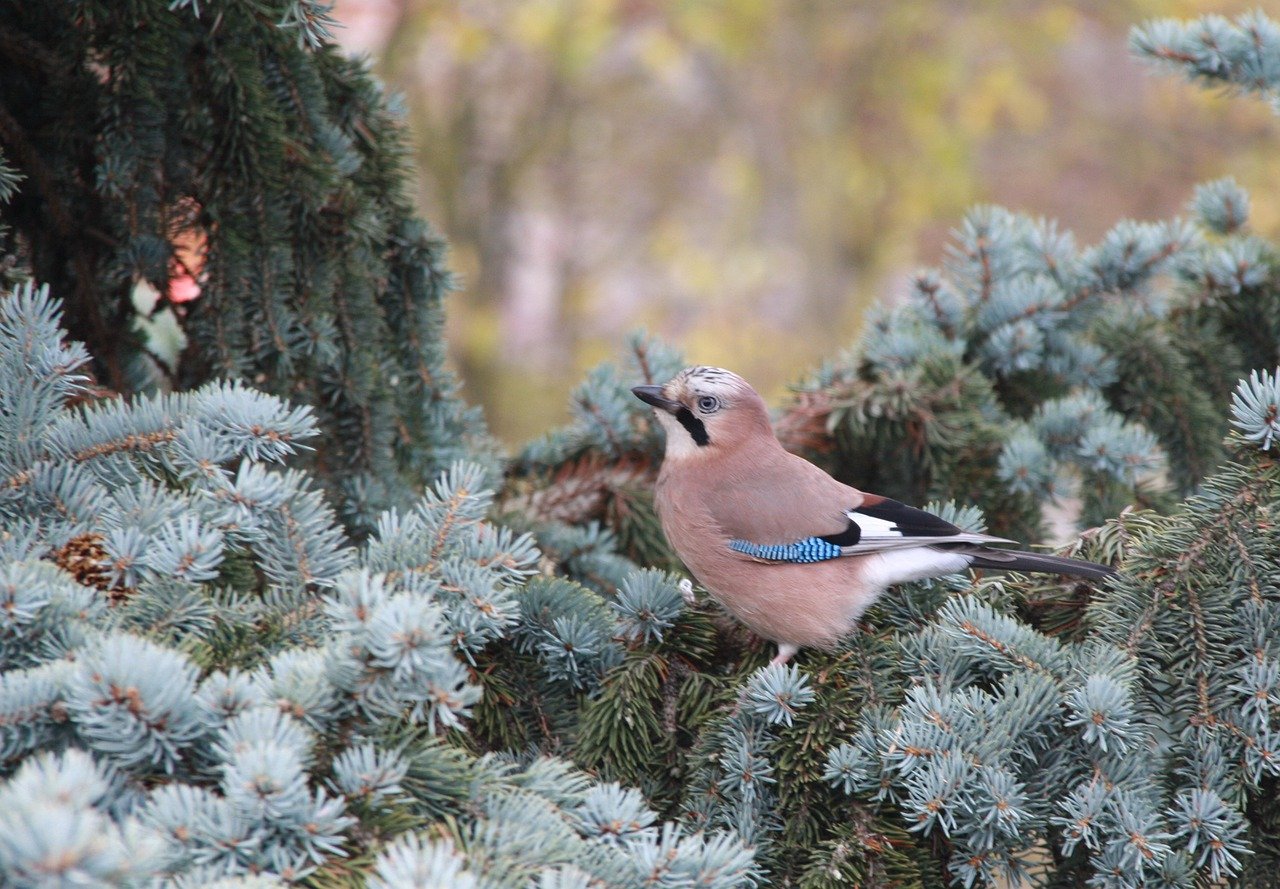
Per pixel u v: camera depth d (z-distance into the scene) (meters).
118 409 4.72
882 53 23.34
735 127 22.75
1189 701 4.82
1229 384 8.27
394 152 6.84
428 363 7.12
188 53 5.87
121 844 2.59
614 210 22.22
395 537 4.68
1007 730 4.54
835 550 5.77
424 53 21.12
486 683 5.16
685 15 21.56
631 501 7.94
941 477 7.66
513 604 4.44
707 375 6.85
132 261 6.16
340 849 3.41
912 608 5.83
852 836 4.58
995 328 8.12
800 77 23.11
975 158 23.73
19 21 5.82
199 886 3.03
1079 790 4.45
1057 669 4.84
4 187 5.41
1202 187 8.77
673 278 22.25
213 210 6.16
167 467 4.74
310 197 6.17
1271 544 4.95
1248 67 7.52
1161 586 5.05
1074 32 23.20
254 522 4.55
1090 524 7.61
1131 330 8.16
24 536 4.39
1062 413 7.46
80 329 6.44
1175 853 4.35
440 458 7.09
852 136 23.55
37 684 3.40
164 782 3.49
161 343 7.83
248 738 3.38
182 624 4.16
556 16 20.66
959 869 4.41
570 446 8.11
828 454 8.32
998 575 6.04
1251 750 4.62
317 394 6.58
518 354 21.83
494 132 21.52
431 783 3.78
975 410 7.73
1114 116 24.41
